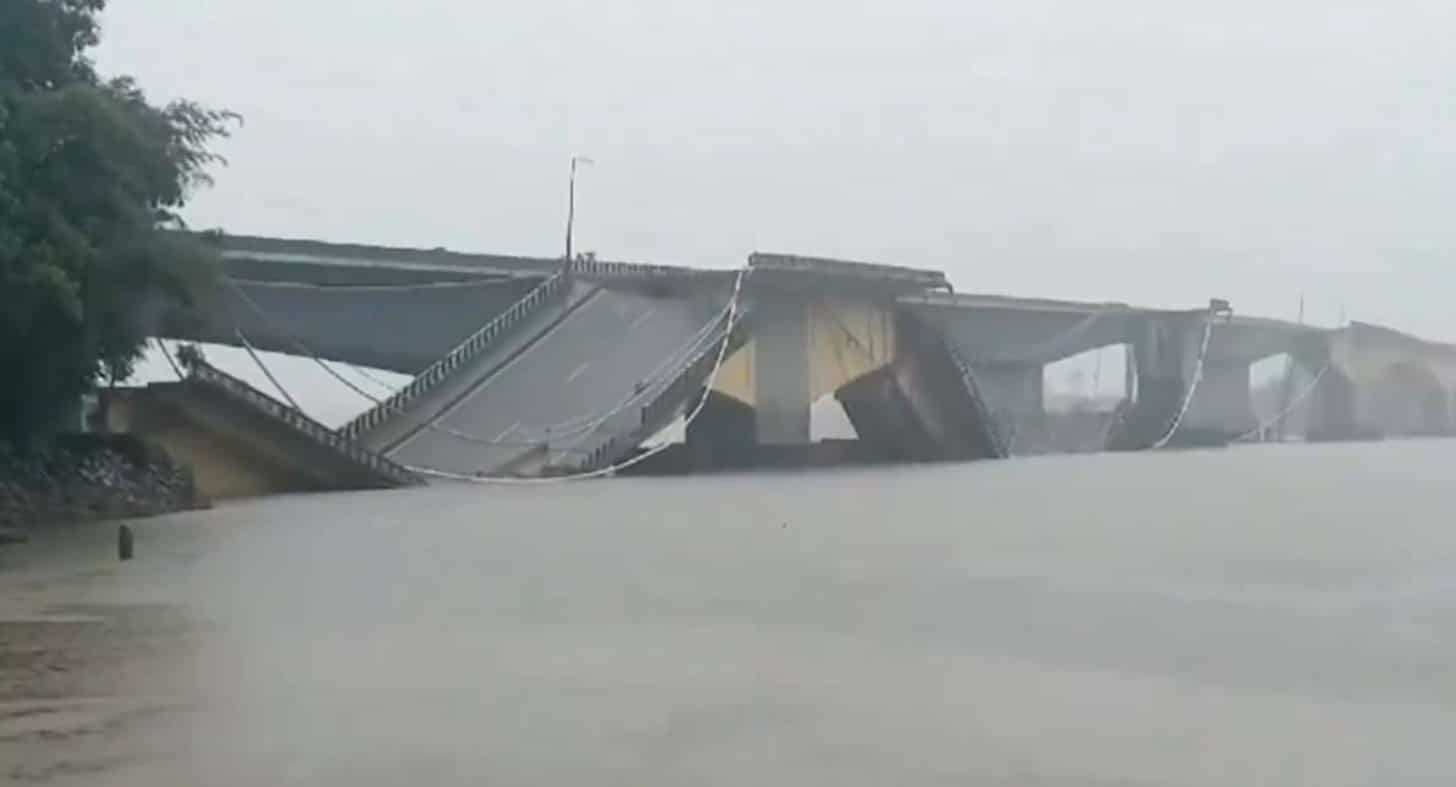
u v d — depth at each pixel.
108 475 62.06
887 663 27.02
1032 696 23.94
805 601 35.53
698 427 111.12
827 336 117.00
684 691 24.19
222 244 80.12
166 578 39.50
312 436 75.88
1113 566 44.09
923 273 123.69
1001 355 152.38
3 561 43.56
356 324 96.62
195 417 72.81
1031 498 78.69
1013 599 36.22
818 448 122.81
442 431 85.75
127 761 19.27
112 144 59.00
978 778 18.75
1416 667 26.91
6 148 54.22
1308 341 194.12
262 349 94.12
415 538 51.81
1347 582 40.38
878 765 19.30
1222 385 186.62
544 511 65.19
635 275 107.06
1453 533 57.62
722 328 102.81
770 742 20.59
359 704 22.89
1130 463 130.75
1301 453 160.12
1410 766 19.42
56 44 61.69
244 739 20.55
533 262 104.56
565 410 90.50
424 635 29.86
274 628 30.64
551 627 31.02
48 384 59.88
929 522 61.47
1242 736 21.08
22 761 19.23
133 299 61.16
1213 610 34.56
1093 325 164.62
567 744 20.31
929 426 130.00
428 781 18.38
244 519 59.50
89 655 27.22
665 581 39.75
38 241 54.38
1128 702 23.50
